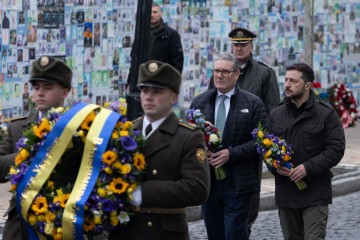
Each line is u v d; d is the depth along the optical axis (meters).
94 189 8.00
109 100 20.09
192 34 22.72
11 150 9.05
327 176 11.23
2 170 8.77
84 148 8.11
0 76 17.94
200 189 8.15
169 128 8.27
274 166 11.05
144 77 8.21
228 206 11.57
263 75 13.48
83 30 19.36
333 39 28.30
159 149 8.21
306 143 11.12
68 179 8.33
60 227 8.08
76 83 19.23
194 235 14.25
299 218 11.41
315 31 27.59
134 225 8.24
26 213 8.19
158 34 18.22
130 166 8.02
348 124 27.39
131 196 8.04
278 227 15.09
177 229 8.28
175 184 8.11
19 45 18.27
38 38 18.58
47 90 8.80
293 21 26.30
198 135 8.27
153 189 8.09
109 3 19.84
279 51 25.91
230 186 11.55
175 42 18.38
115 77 20.19
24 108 18.53
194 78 22.91
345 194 18.27
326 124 11.11
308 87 11.17
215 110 11.78
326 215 11.24
